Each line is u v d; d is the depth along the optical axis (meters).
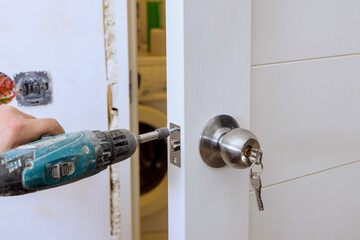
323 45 0.82
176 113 0.61
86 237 1.13
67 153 0.57
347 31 0.85
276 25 0.75
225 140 0.60
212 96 0.62
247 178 0.69
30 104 1.01
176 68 0.60
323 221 0.94
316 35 0.81
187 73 0.59
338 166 0.93
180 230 0.65
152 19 2.09
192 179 0.63
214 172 0.65
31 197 1.05
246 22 0.63
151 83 1.88
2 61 0.97
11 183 0.54
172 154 0.63
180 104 0.60
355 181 0.97
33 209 1.06
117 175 1.12
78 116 1.05
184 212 0.63
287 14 0.76
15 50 0.97
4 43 0.96
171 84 0.61
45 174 0.56
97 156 0.59
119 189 1.13
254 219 0.82
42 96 1.01
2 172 0.54
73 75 1.02
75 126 1.06
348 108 0.90
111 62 1.05
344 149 0.92
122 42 1.04
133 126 1.12
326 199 0.93
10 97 0.99
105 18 1.02
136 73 1.09
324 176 0.91
